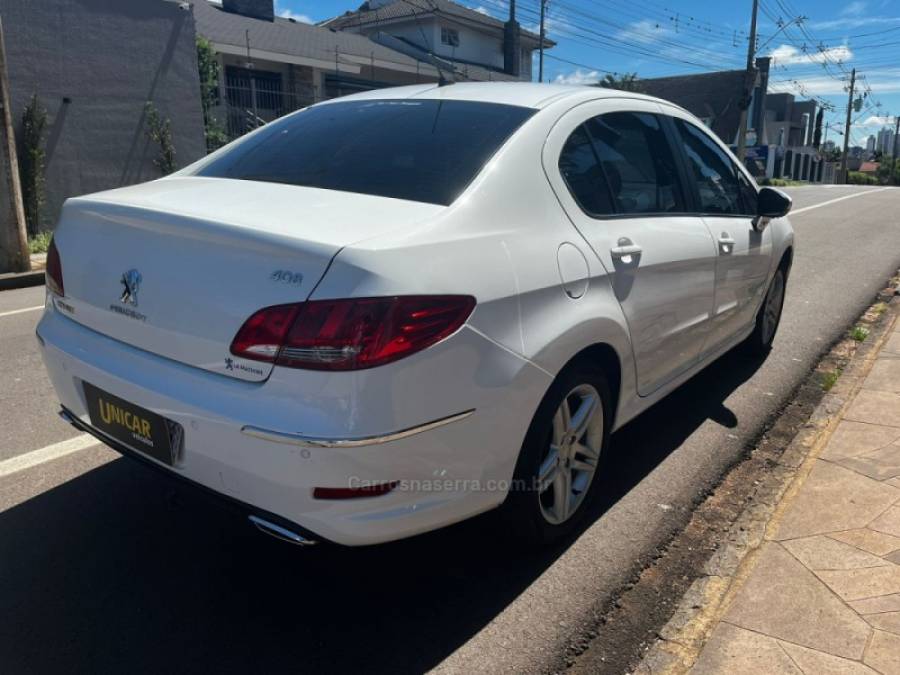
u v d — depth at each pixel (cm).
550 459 281
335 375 205
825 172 7106
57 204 1171
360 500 213
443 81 356
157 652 240
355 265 207
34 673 229
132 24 1226
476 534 306
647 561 294
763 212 439
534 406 251
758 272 457
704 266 367
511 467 252
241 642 246
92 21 1173
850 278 863
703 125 429
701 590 265
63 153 1167
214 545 300
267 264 216
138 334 245
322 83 2294
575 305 268
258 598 268
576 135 308
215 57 1794
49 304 293
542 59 3241
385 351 206
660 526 319
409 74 2648
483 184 260
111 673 230
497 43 3484
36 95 1109
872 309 702
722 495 347
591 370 287
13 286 853
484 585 278
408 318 210
